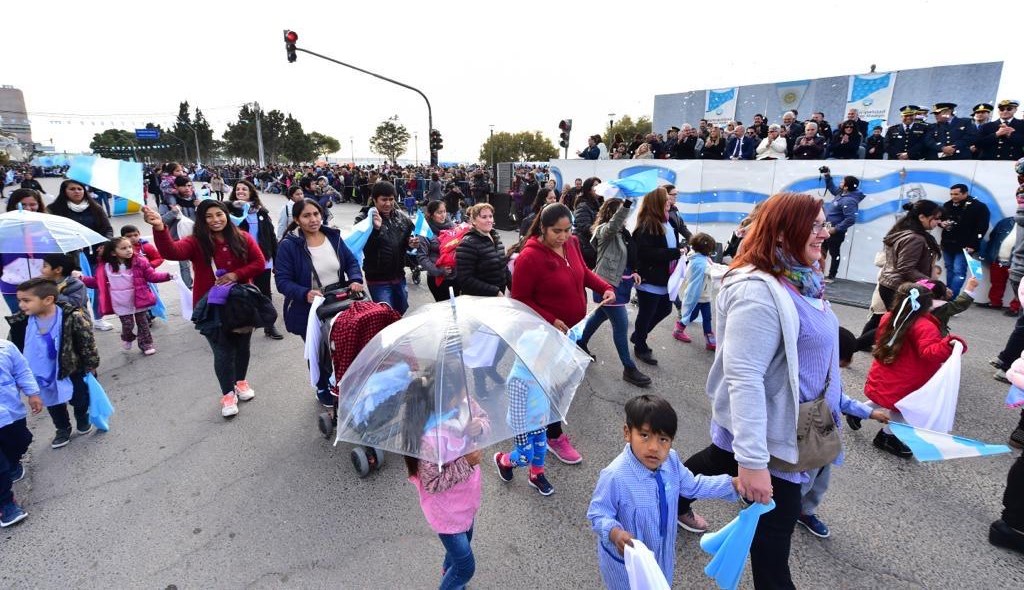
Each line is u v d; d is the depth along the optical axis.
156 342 5.62
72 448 3.53
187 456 3.44
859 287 7.82
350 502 2.96
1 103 101.38
